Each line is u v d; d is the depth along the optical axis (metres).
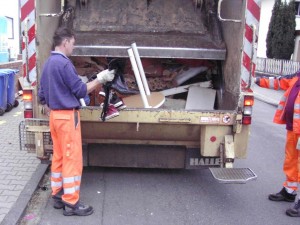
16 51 19.84
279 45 21.81
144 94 4.41
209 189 4.90
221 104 5.02
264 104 13.11
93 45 4.88
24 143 4.47
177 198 4.57
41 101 4.03
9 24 19.33
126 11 5.36
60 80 3.70
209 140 4.45
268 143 7.50
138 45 4.92
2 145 6.11
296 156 4.42
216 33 5.17
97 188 4.76
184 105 5.18
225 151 4.37
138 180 5.09
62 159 3.96
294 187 4.53
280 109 4.49
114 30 5.23
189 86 5.29
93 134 4.50
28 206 4.16
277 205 4.50
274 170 5.79
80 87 3.74
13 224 3.64
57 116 3.76
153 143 4.68
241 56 4.30
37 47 4.26
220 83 5.16
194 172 5.48
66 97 3.75
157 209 4.25
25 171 5.01
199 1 5.35
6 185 4.54
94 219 3.94
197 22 5.34
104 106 4.08
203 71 5.46
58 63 3.69
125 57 4.91
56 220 3.89
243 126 4.45
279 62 20.48
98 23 5.27
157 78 5.38
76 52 4.87
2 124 7.58
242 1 4.33
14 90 9.20
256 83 4.57
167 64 5.44
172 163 4.79
